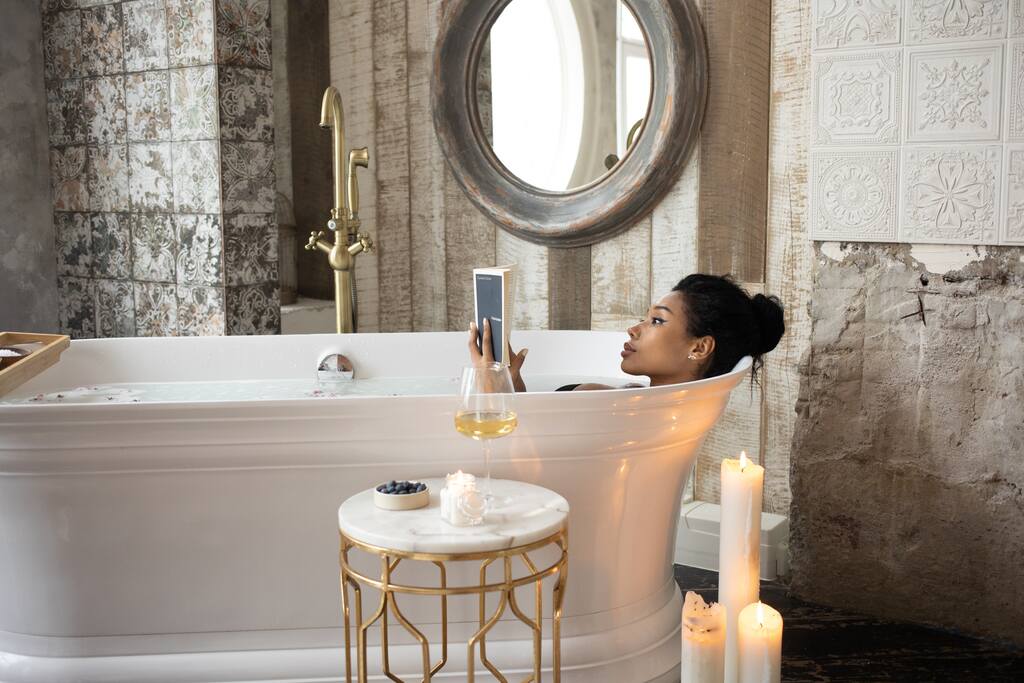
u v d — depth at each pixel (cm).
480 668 201
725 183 282
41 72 357
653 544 214
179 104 316
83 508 194
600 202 296
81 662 199
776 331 230
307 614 201
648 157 284
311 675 199
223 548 197
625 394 192
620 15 289
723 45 277
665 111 279
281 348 271
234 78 309
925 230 236
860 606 253
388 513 173
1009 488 230
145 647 200
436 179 339
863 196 243
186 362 268
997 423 231
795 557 261
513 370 220
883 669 223
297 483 194
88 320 358
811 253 265
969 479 235
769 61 271
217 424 186
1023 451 228
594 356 274
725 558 188
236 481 193
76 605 199
